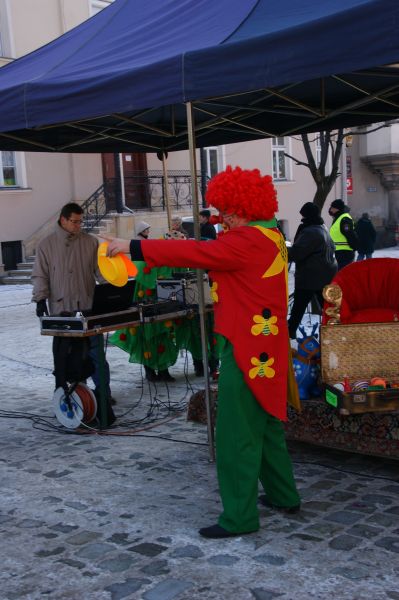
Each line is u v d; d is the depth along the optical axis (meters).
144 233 7.97
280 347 3.33
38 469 4.47
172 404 5.91
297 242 7.56
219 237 3.44
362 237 16.66
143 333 6.45
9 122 4.71
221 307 3.32
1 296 14.45
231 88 3.73
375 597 2.79
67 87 4.40
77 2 18.02
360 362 4.18
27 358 8.19
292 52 3.46
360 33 3.20
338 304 4.18
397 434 3.97
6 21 16.72
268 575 3.00
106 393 5.37
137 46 4.88
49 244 5.47
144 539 3.41
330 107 6.09
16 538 3.48
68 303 5.45
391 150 24.83
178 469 4.38
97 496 3.99
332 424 4.23
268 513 3.64
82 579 3.04
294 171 23.23
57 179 17.84
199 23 4.69
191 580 2.98
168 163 19.86
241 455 3.32
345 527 3.45
